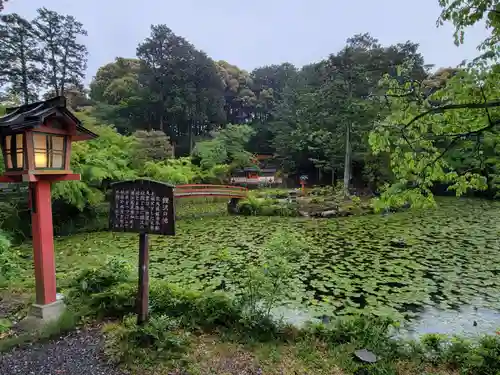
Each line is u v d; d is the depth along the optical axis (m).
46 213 4.57
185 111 28.69
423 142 3.39
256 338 4.08
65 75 25.86
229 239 12.07
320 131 22.66
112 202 4.37
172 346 3.79
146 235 4.27
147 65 29.44
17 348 3.87
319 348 3.93
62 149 4.61
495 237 11.76
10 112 4.72
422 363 3.60
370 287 7.12
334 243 11.18
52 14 24.59
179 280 7.51
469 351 3.72
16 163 4.34
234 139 29.58
